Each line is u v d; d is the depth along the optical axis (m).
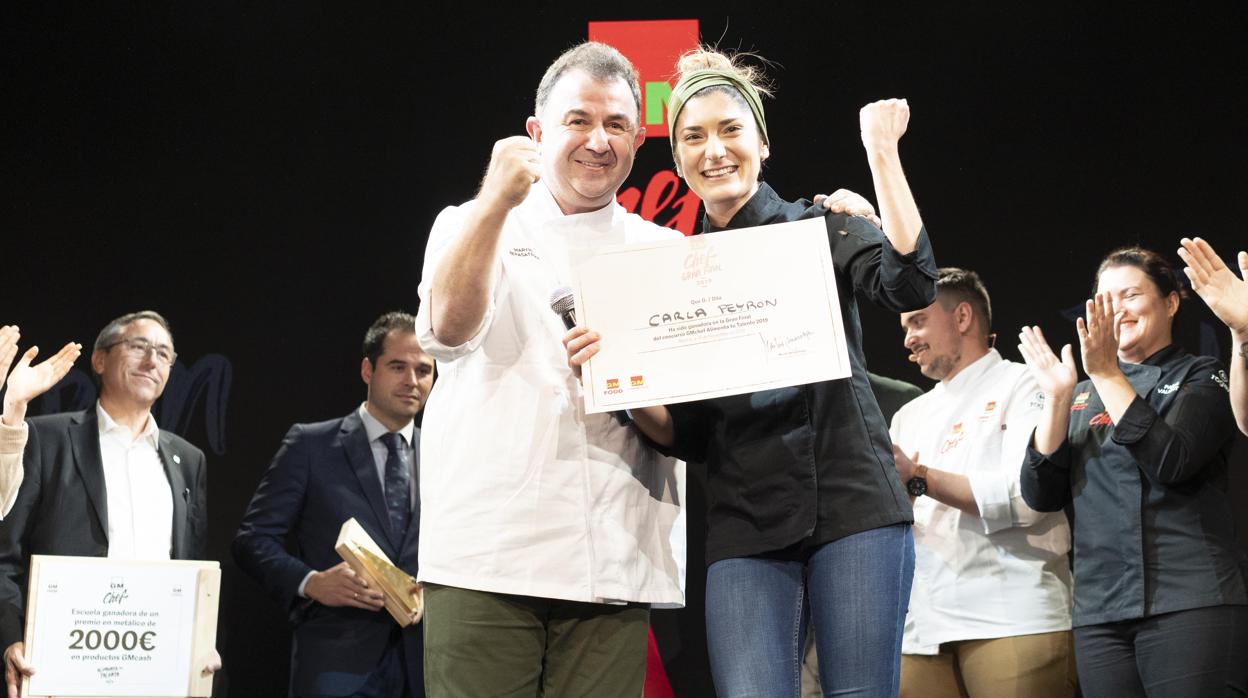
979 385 3.65
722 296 2.09
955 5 4.58
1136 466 3.02
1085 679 3.07
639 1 4.64
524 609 2.10
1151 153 4.41
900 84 4.55
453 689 2.06
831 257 2.12
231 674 4.31
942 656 3.47
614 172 2.23
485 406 2.14
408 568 3.89
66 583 3.55
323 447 4.07
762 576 2.07
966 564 3.39
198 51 4.70
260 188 4.62
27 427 3.69
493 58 4.66
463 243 1.96
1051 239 4.41
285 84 4.68
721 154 2.20
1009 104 4.51
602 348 2.09
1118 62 4.48
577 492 2.12
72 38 4.70
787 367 2.04
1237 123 4.38
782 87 4.59
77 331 4.52
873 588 1.97
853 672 1.96
